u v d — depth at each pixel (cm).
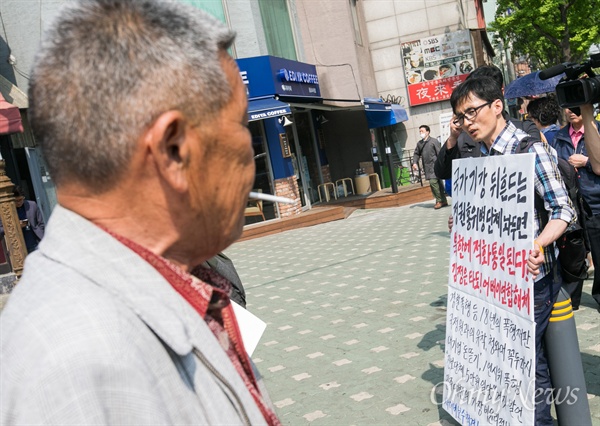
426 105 2095
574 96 300
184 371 91
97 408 77
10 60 1222
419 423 377
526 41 2997
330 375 475
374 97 1978
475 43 2084
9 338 82
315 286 779
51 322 81
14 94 1137
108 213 96
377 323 584
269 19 1473
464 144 379
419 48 2080
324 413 412
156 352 87
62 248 91
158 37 92
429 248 898
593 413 355
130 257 93
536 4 2292
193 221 100
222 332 108
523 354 280
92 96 89
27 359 79
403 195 1523
